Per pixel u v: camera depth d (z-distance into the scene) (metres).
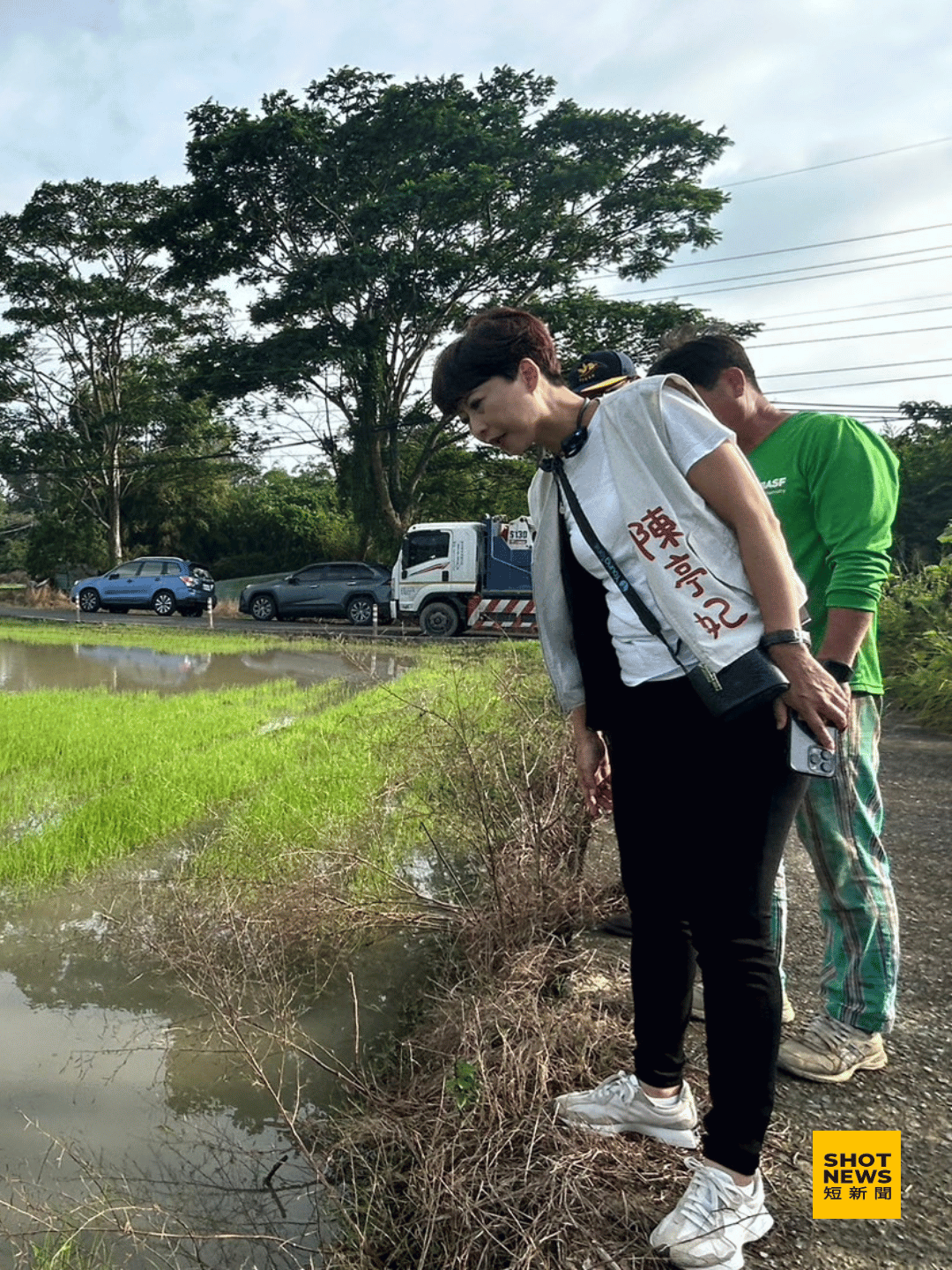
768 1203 2.05
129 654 17.17
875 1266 1.88
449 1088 2.35
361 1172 2.35
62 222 36.09
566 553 2.04
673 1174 2.09
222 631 22.61
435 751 4.48
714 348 2.43
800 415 2.38
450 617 21.39
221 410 32.00
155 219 30.22
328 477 49.50
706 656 1.76
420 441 32.44
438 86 28.31
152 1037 3.21
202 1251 2.20
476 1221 1.95
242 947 3.42
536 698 4.72
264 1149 2.60
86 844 5.13
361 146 28.27
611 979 3.07
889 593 11.69
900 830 4.78
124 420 36.88
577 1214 1.96
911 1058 2.58
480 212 28.20
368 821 4.83
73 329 37.81
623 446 1.83
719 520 1.79
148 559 29.12
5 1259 2.17
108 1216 2.27
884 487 2.24
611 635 1.97
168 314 37.91
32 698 10.82
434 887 4.23
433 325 29.69
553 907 3.34
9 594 40.44
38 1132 2.70
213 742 8.19
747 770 1.80
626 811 1.99
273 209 29.59
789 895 3.90
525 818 3.57
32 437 37.88
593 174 27.30
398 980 3.55
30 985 3.60
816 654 2.37
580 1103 2.24
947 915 3.60
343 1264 2.01
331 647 18.39
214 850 4.87
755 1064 1.82
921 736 7.59
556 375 1.97
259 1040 3.12
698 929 1.88
